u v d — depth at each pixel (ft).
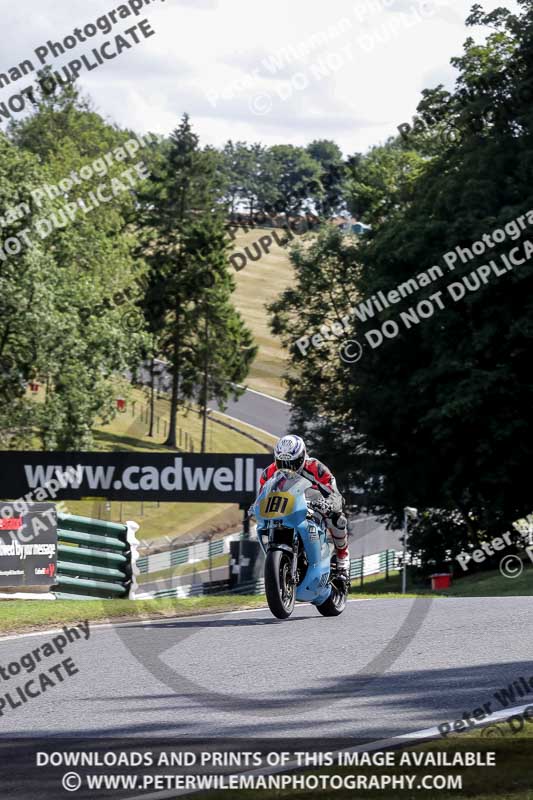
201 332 329.72
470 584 182.60
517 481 223.51
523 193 212.84
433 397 225.76
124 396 298.56
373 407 238.48
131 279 335.06
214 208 382.83
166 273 334.65
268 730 37.76
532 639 55.16
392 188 306.96
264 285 565.94
